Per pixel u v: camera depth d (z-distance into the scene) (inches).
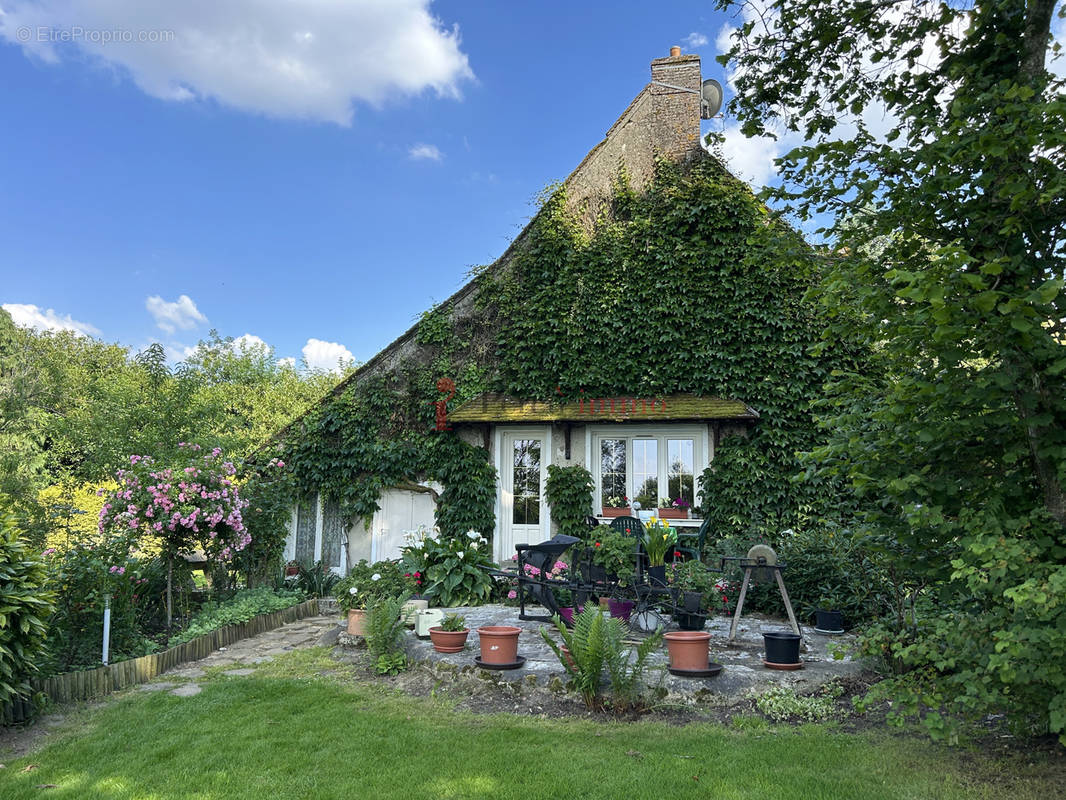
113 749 186.2
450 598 382.6
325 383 1459.2
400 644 285.0
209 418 562.3
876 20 211.9
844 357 415.5
